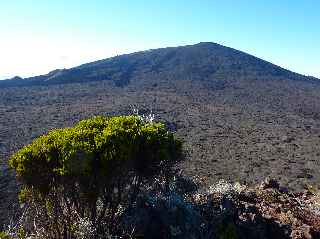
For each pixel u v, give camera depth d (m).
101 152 11.16
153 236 11.88
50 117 61.59
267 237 12.63
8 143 41.69
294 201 15.87
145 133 12.09
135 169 12.13
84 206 11.76
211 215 12.66
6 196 17.66
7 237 11.48
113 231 11.73
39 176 11.13
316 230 13.02
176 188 13.99
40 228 11.73
